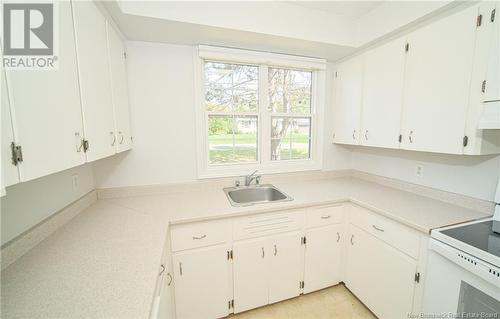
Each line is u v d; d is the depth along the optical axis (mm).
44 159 752
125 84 1730
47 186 1239
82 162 1020
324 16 1938
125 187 1930
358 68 2115
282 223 1772
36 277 889
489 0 1181
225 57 2010
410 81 1628
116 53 1531
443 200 1750
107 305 755
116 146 1479
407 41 1630
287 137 2500
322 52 2215
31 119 696
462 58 1308
